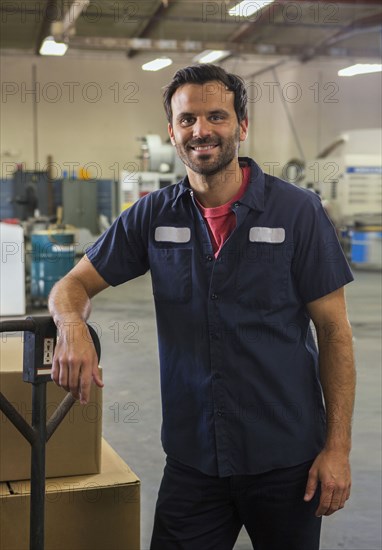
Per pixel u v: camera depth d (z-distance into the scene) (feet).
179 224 4.56
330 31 37.06
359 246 33.37
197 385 4.51
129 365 16.17
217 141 4.26
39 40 37.29
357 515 8.50
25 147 41.32
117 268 4.77
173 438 4.64
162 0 31.32
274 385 4.43
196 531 4.63
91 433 5.21
